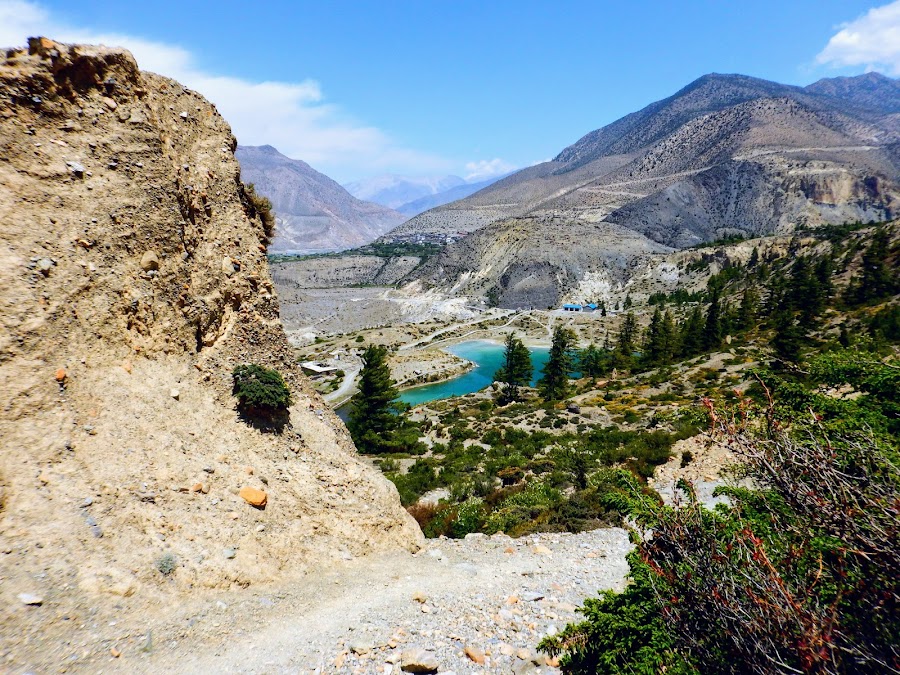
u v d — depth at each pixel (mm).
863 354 12000
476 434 50906
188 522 9844
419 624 9195
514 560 13281
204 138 15859
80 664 6664
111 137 12469
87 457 9359
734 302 119375
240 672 7340
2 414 8695
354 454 16391
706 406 6672
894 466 5512
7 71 11109
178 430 11336
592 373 90062
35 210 10672
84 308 10750
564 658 7676
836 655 4723
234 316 14859
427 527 18375
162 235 12898
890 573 4844
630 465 27297
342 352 120500
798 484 5605
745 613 5219
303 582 10320
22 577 7230
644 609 6715
